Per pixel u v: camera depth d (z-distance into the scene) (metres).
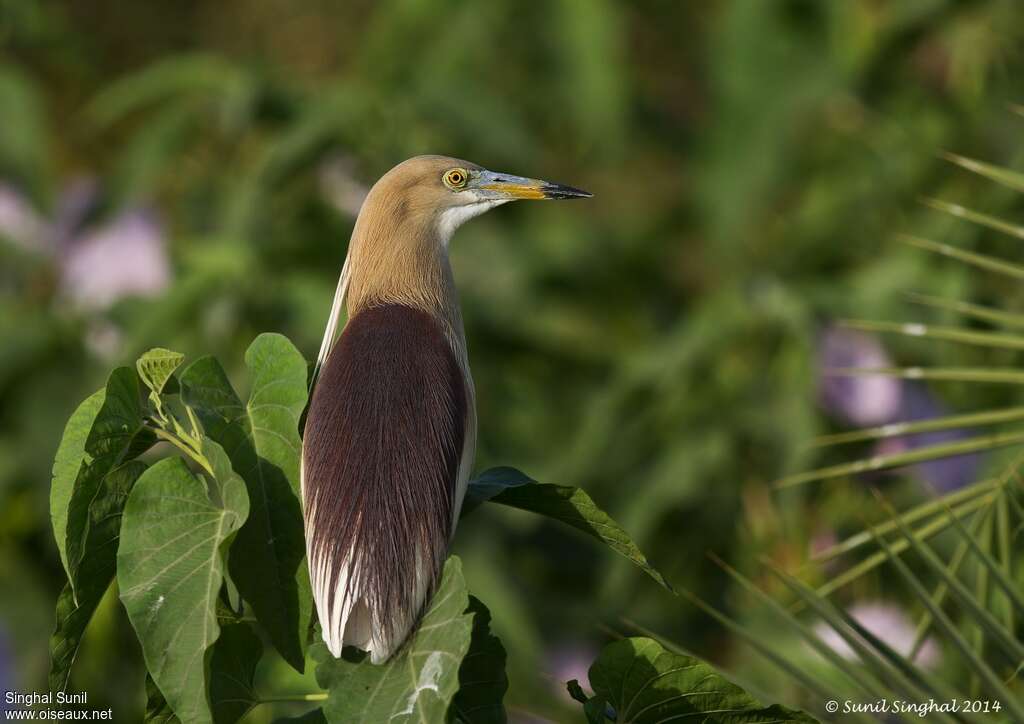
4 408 10.78
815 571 9.84
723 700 4.81
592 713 4.84
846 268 12.01
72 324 10.89
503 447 11.06
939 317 9.88
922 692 5.40
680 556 10.91
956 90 11.62
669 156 14.93
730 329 10.81
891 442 10.08
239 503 4.50
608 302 12.52
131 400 4.83
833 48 12.20
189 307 10.12
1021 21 11.10
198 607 4.49
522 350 11.91
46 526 10.38
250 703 4.93
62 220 11.79
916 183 11.66
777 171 12.52
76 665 9.28
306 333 10.23
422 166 6.23
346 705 4.55
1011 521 6.59
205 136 13.04
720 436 10.66
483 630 4.88
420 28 13.04
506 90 14.01
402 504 4.81
